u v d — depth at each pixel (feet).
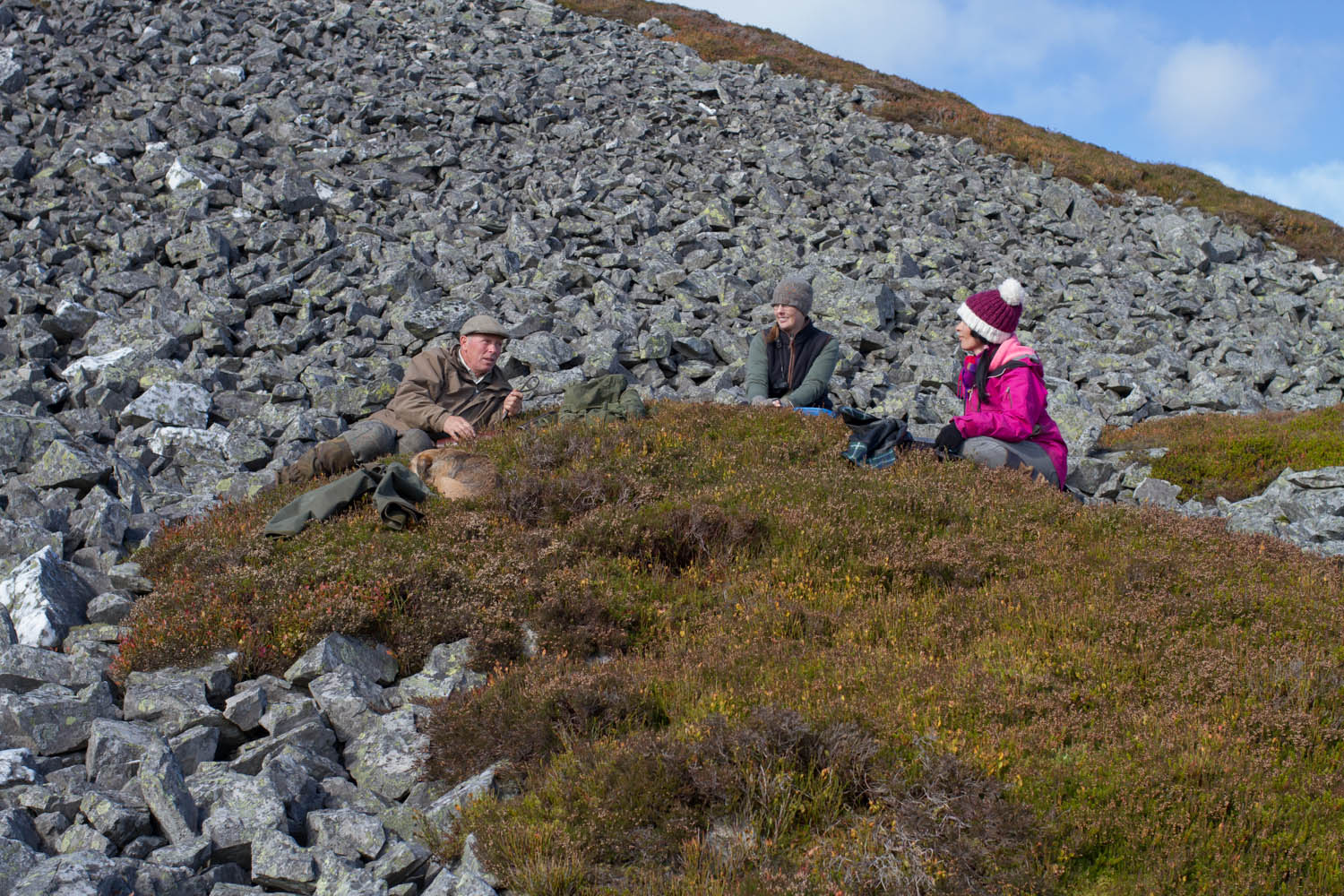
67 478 29.50
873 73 136.98
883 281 59.98
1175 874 12.95
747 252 61.62
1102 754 15.42
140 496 30.48
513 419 35.14
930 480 28.27
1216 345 61.67
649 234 61.67
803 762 15.31
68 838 15.03
